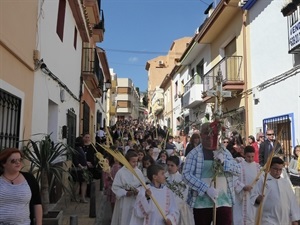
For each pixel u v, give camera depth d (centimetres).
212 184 419
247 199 535
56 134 931
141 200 425
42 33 759
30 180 366
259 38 1247
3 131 554
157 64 5297
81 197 899
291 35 978
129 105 7056
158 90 4453
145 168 662
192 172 427
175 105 2934
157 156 941
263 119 1198
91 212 758
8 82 554
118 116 6988
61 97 977
